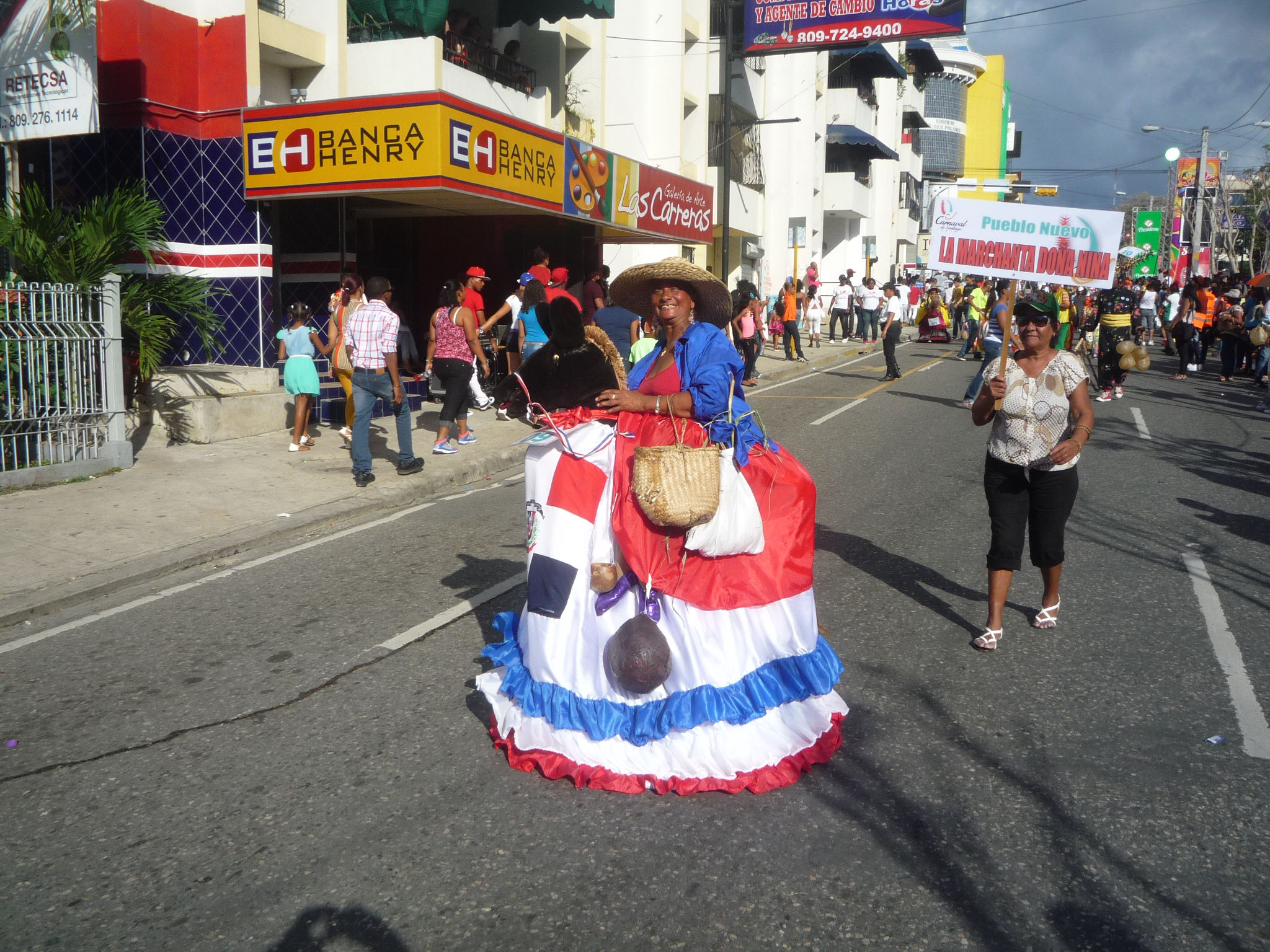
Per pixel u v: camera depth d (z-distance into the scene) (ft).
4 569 22.03
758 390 57.57
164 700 15.72
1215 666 16.65
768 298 103.60
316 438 37.40
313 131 38.04
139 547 23.79
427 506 29.43
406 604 20.25
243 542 24.49
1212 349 92.12
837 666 13.51
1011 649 17.47
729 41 65.87
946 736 14.08
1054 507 17.53
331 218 43.24
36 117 34.60
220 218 39.34
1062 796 12.41
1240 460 35.32
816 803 12.26
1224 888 10.54
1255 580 21.40
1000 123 245.65
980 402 17.53
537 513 13.00
